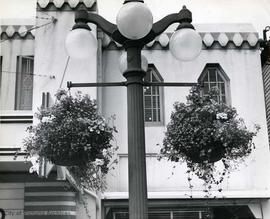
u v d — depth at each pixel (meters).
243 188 10.68
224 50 11.55
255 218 10.65
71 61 10.41
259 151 10.92
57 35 10.53
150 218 10.56
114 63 11.34
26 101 10.68
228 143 5.50
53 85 10.21
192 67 11.41
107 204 10.46
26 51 11.00
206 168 5.96
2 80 10.76
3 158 8.66
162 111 11.15
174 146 5.66
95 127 5.42
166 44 11.44
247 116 11.20
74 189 9.39
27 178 9.55
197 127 5.54
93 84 4.81
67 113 5.63
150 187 10.61
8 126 9.15
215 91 6.10
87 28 5.05
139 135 4.46
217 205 10.63
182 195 10.45
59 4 10.66
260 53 11.90
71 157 5.59
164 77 11.30
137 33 4.47
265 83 12.11
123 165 10.73
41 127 5.78
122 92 11.22
